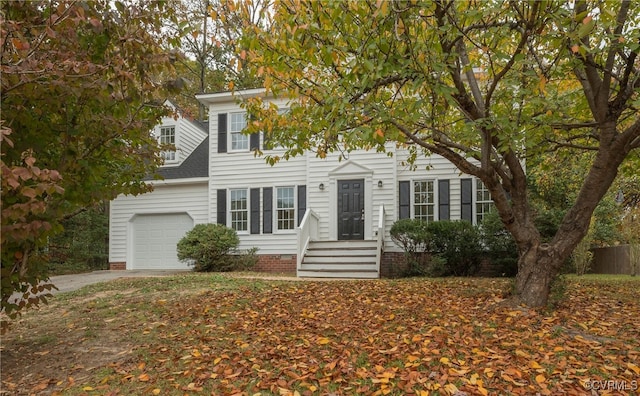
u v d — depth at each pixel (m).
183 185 17.92
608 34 5.86
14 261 5.02
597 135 8.16
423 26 6.06
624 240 16.12
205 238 15.59
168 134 18.78
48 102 4.80
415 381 4.30
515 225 7.36
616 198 16.47
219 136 17.23
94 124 5.36
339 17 5.66
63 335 6.88
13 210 3.88
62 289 12.11
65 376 5.14
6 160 4.76
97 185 5.88
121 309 8.33
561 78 7.95
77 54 4.86
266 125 7.85
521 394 4.02
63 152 5.24
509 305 7.17
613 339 5.59
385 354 5.14
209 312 7.75
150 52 5.44
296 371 4.73
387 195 15.26
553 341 5.43
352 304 8.17
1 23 3.83
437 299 8.31
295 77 7.12
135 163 6.59
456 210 14.84
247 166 16.91
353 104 6.29
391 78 6.43
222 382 4.56
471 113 6.86
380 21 5.32
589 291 9.32
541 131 7.20
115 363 5.44
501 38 5.92
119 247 18.39
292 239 16.23
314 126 6.93
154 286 10.99
